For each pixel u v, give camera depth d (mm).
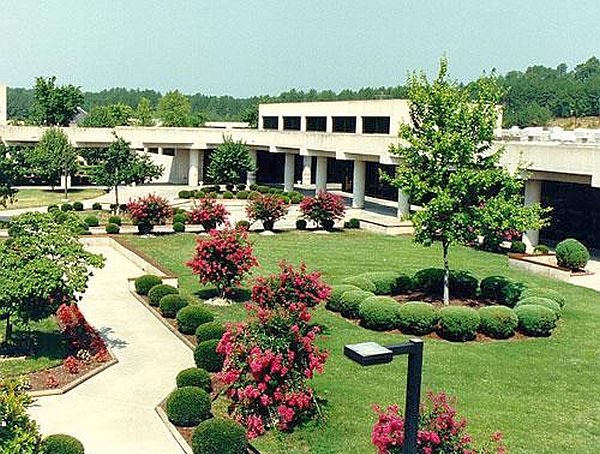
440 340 19859
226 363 14203
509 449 13289
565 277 27922
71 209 44875
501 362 18125
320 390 15922
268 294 16547
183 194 54625
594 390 16453
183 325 20375
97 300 24312
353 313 21672
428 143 22875
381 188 59094
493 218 22062
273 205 39344
